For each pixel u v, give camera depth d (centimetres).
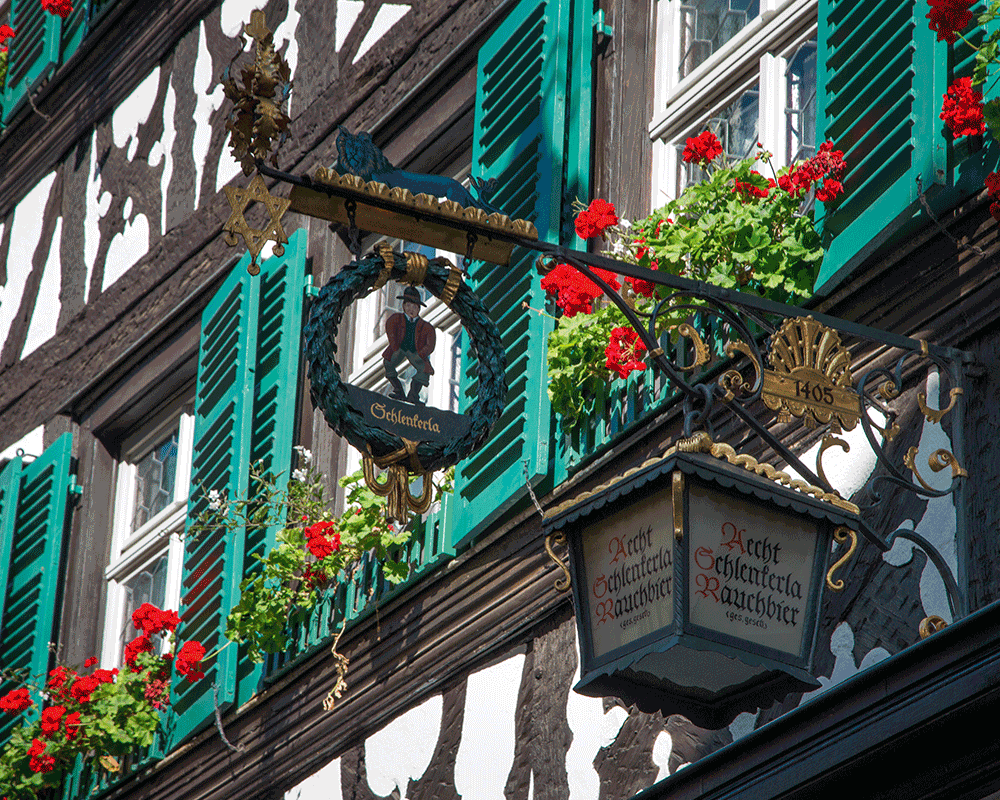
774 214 714
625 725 762
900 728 503
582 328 802
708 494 506
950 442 622
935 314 644
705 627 495
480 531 866
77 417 1409
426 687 900
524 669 838
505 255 555
